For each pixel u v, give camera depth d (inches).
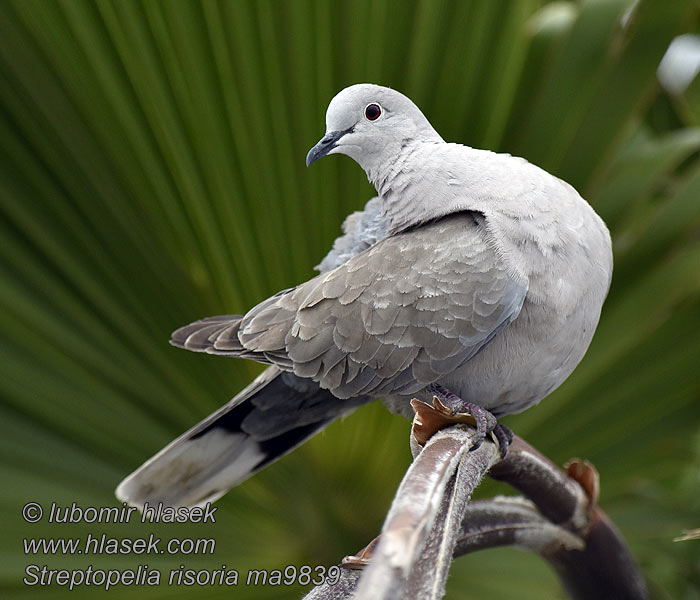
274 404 279.3
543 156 325.4
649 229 326.0
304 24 298.2
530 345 245.8
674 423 332.2
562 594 319.3
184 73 295.3
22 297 300.5
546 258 239.1
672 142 332.2
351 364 250.5
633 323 325.7
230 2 290.0
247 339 259.4
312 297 255.0
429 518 133.7
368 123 277.6
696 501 341.7
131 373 310.5
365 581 122.2
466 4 307.6
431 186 257.4
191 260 313.7
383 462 317.4
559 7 328.8
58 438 305.1
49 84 295.9
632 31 320.8
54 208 302.8
